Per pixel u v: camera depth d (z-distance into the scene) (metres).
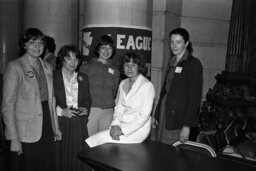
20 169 2.35
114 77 3.07
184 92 2.43
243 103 4.16
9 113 2.20
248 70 4.76
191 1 5.07
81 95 2.81
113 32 3.40
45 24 4.05
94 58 3.11
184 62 2.45
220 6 5.13
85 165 2.77
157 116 2.78
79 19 4.98
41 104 2.38
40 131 2.35
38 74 2.41
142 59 2.44
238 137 3.22
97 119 3.01
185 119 2.36
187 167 1.76
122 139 2.38
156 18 4.50
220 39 5.20
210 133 3.41
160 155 1.97
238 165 1.82
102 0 3.43
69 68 2.72
